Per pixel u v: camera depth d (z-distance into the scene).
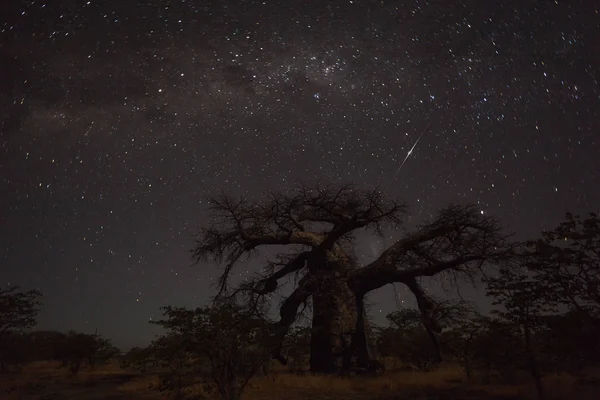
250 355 11.16
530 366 11.16
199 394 12.33
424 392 13.46
